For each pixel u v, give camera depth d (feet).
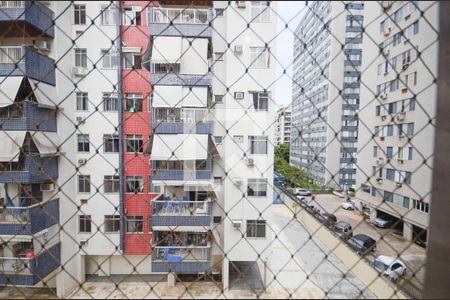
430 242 4.99
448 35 4.53
